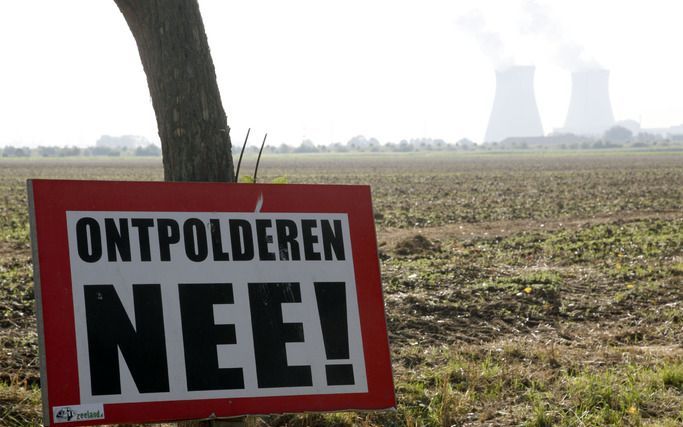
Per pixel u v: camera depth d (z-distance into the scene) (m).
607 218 24.91
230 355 3.98
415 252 16.58
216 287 4.05
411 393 6.73
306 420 6.05
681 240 17.61
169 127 4.59
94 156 199.12
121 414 3.76
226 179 4.68
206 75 4.60
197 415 3.85
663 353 8.20
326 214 4.35
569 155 146.00
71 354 3.76
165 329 3.91
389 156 168.50
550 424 6.05
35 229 3.86
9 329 8.91
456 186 45.84
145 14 4.53
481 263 15.01
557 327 9.87
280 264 4.20
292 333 4.12
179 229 4.07
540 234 20.00
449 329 9.61
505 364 7.61
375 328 4.30
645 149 194.50
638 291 11.71
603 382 6.91
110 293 3.88
